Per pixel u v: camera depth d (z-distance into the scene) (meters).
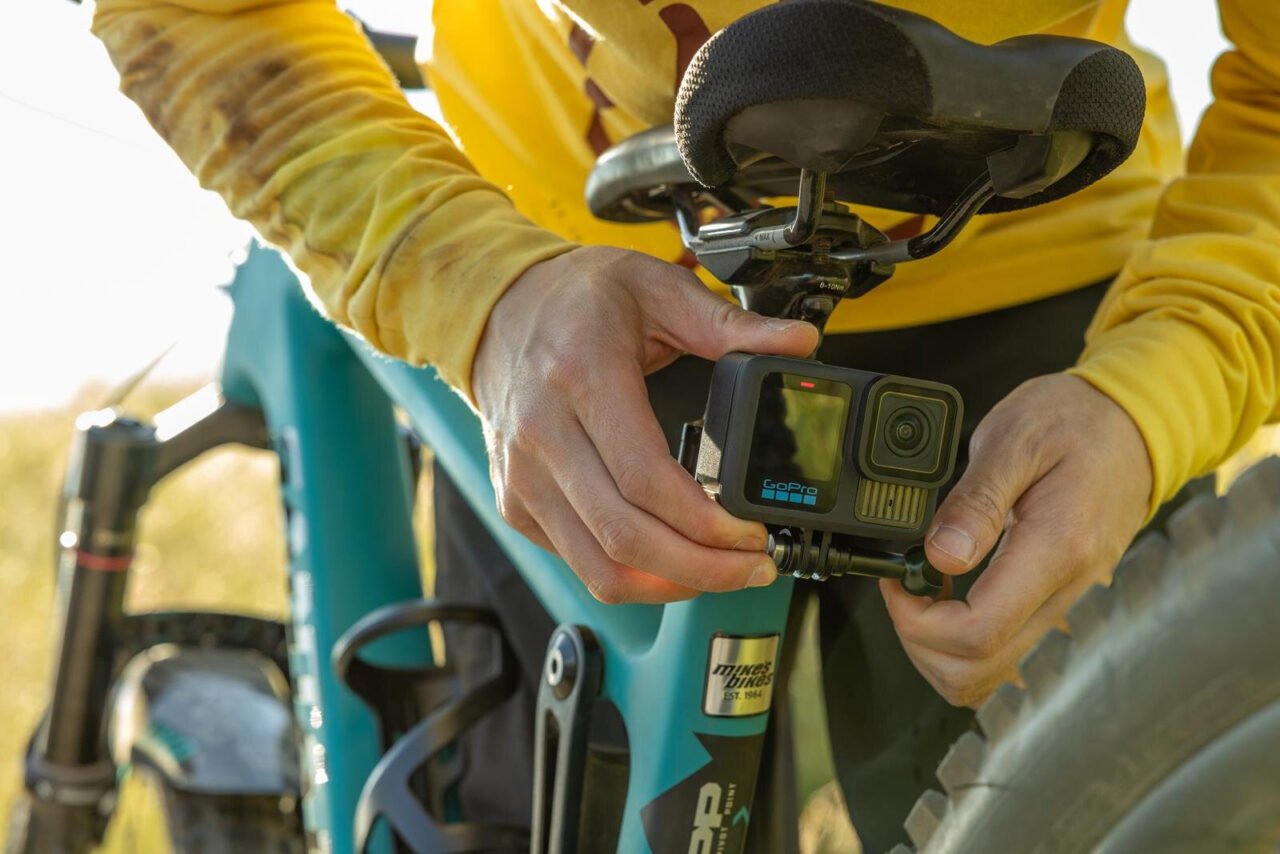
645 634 0.90
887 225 0.99
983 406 1.07
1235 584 0.61
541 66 1.05
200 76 0.95
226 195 0.96
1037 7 0.84
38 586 3.14
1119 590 0.65
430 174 0.89
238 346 1.38
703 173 0.67
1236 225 0.96
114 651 1.50
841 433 0.69
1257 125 1.05
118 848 1.92
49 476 3.83
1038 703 0.67
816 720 1.30
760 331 0.71
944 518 0.77
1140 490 0.83
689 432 0.76
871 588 1.05
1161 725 0.62
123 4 0.99
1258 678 0.60
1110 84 0.63
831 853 1.24
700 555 0.70
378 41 1.27
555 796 0.88
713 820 0.84
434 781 1.12
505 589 1.11
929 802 0.72
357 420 1.27
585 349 0.74
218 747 1.42
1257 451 1.50
